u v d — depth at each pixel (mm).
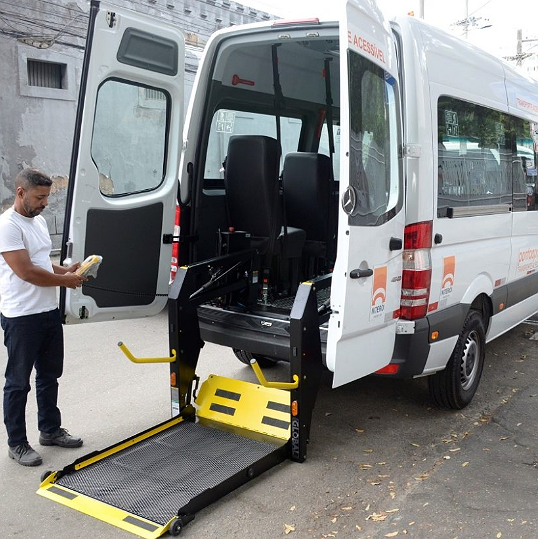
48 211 12250
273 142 4625
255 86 5414
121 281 4242
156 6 13227
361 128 3562
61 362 4180
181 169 4629
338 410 4891
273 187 4656
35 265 3783
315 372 3881
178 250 4652
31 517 3395
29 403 5008
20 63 11352
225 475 3646
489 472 3920
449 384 4656
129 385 5414
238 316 4543
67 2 11859
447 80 4430
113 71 3900
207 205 4934
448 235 4383
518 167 5703
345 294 3500
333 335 3549
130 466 3768
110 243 4133
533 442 4344
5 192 11500
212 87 4672
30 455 3992
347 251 3480
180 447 3977
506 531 3287
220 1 15031
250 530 3303
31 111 11688
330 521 3387
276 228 4801
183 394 4309
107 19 3795
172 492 3502
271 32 4336
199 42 14508
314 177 5172
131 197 4238
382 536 3258
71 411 4844
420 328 4109
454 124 4520
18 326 3846
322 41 5176
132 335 6992
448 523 3365
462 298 4613
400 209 3996
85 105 3801
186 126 4652
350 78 3438
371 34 3654
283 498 3604
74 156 3846
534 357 6246
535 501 3576
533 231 6047
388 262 3908
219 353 6234
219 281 4566
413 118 4059
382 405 4988
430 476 3869
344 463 4023
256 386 4266
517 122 5695
